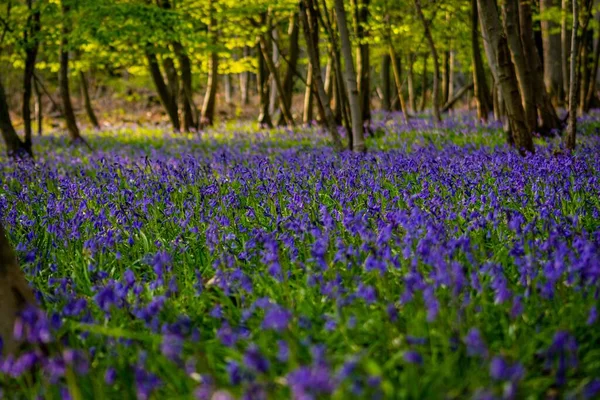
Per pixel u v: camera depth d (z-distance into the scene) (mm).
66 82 20203
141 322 4250
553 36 21406
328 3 19125
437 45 23938
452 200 6711
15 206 7832
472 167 8656
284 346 3197
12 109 40281
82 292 5031
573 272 3980
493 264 4309
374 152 12961
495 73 12430
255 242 5332
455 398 3164
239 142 17578
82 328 3732
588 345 3754
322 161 10500
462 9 19891
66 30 18359
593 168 8406
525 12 14875
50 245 6008
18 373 3256
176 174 9180
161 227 6492
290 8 19656
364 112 19359
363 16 20172
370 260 4121
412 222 5094
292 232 5613
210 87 25469
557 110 20875
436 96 19312
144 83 35344
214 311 4086
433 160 9461
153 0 20859
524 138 11242
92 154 15727
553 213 5945
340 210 6734
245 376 3100
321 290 4246
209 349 3574
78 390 3184
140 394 3033
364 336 3857
